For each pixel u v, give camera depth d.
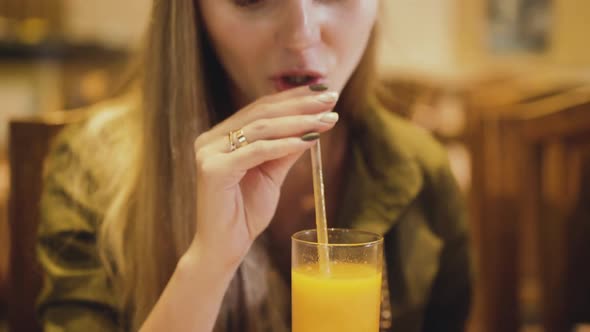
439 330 1.01
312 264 0.60
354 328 0.59
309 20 0.66
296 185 0.86
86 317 0.77
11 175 0.96
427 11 3.59
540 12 3.58
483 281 1.21
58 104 2.98
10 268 0.97
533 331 1.61
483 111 1.26
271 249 0.85
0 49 2.99
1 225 1.34
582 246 1.10
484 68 3.65
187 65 0.72
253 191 0.66
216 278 0.64
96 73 2.96
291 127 0.62
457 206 0.95
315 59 0.68
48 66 3.12
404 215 0.89
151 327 0.64
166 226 0.75
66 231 0.81
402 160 0.88
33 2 3.14
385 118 0.92
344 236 0.64
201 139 0.64
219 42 0.70
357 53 0.72
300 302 0.60
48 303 0.78
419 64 3.61
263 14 0.67
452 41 3.64
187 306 0.64
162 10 0.73
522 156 1.13
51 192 0.85
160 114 0.74
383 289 0.84
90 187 0.84
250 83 0.71
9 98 3.06
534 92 1.92
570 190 1.09
